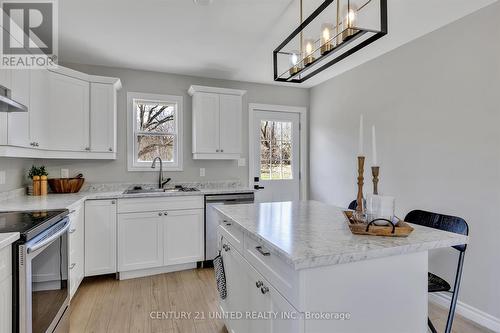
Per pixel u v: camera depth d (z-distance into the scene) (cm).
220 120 376
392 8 225
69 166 339
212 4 221
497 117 216
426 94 270
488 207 222
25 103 234
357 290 118
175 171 385
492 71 219
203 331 212
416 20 243
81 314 235
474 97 231
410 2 217
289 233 139
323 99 425
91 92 316
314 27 256
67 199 265
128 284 293
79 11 229
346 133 377
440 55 257
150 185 372
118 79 325
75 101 304
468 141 235
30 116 244
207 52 313
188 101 391
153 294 271
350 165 370
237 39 282
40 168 309
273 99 439
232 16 238
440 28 257
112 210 299
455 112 245
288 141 449
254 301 151
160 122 384
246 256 162
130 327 216
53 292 174
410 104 286
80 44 290
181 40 284
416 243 124
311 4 221
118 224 301
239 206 220
